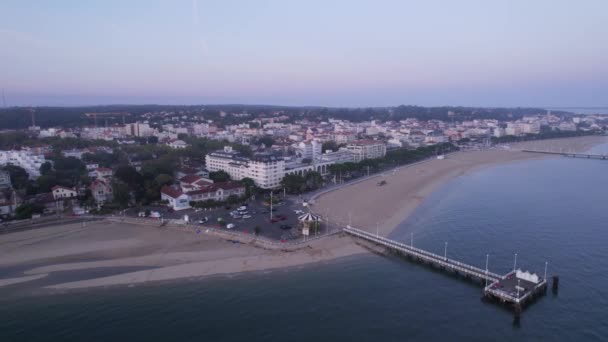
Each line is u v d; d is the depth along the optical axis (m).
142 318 87.75
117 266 115.19
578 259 121.44
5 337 81.00
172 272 110.94
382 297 98.19
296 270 112.94
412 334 82.75
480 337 82.19
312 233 139.88
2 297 97.12
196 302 94.75
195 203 174.00
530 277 101.56
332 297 97.75
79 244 132.25
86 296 97.69
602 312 91.69
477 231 147.25
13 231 144.38
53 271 111.94
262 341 79.50
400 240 138.38
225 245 130.50
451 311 92.25
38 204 166.38
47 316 88.81
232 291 100.25
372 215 168.25
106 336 81.19
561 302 96.06
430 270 114.56
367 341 80.00
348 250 128.38
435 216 166.88
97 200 179.62
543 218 163.25
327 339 80.44
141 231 144.50
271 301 95.38
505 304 94.00
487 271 106.50
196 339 80.19
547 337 82.44
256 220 156.12
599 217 164.50
